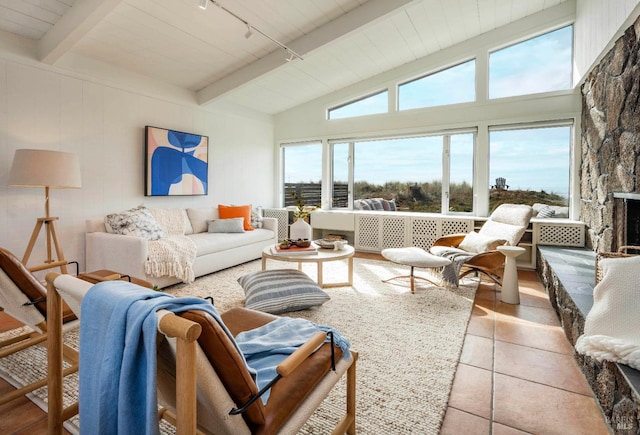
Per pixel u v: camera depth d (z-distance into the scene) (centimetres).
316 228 598
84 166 364
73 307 126
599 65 333
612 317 156
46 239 321
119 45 355
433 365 202
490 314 284
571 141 429
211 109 515
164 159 441
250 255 463
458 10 402
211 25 348
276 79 504
